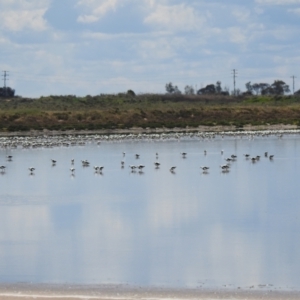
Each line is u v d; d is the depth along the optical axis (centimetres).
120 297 3681
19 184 8575
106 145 15138
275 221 5756
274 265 4384
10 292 3819
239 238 5138
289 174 9131
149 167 10412
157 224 5691
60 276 4181
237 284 3972
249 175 9119
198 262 4475
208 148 13800
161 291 3812
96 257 4631
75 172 9881
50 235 5325
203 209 6381
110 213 6241
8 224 5794
